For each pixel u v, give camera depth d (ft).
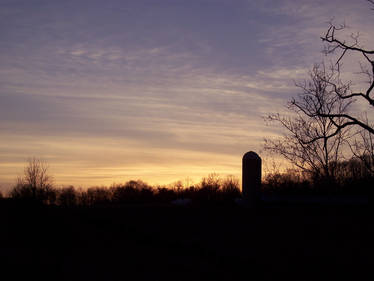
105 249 43.83
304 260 31.63
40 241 51.75
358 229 36.52
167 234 44.27
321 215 43.78
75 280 34.45
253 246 36.29
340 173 77.56
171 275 33.19
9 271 37.93
